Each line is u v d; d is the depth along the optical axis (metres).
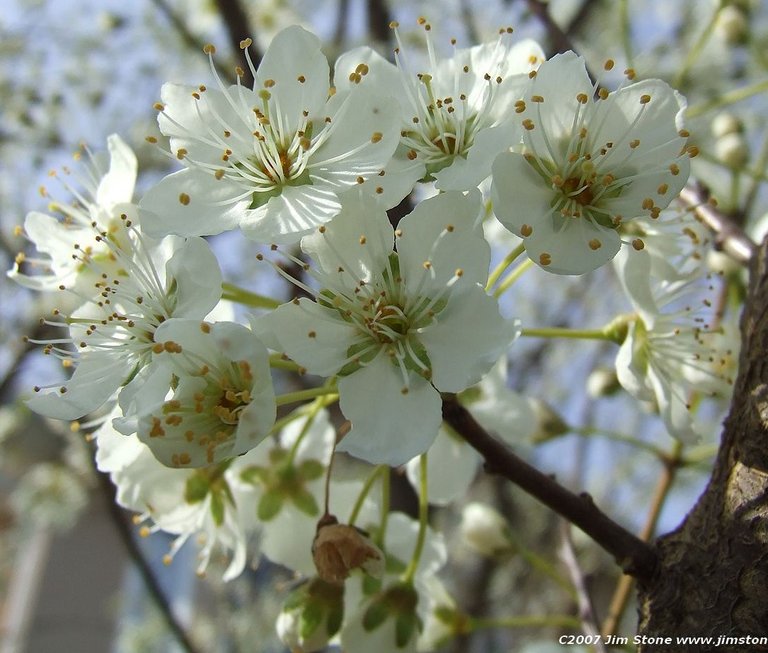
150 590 0.15
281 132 0.09
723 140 0.13
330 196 0.08
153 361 0.08
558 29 0.13
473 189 0.08
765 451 0.07
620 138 0.08
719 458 0.08
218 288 0.08
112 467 0.09
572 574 0.12
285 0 0.26
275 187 0.09
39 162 0.28
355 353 0.08
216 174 0.09
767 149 0.13
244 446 0.07
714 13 0.15
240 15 0.16
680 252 0.10
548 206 0.08
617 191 0.08
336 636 0.10
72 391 0.08
